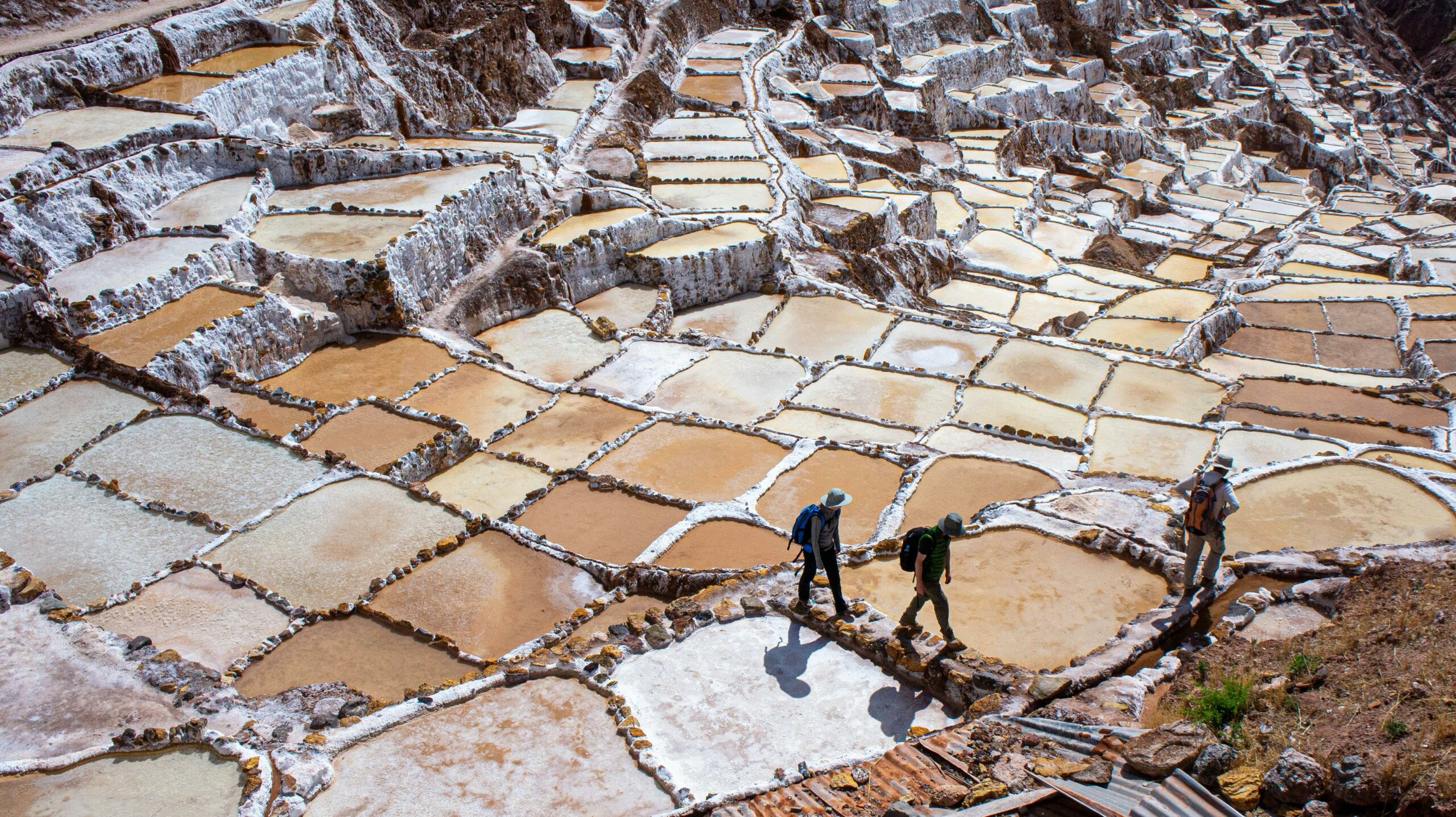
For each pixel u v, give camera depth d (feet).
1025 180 179.22
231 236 84.69
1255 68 323.37
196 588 52.60
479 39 134.41
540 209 106.11
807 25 192.65
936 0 228.02
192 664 44.68
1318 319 111.96
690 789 35.37
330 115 110.22
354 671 47.21
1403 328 107.34
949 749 33.63
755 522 57.06
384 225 89.45
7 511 58.08
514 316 94.58
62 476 61.57
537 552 56.18
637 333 91.09
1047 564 47.34
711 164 129.70
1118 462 67.82
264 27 113.29
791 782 34.32
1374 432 74.43
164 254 81.92
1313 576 43.73
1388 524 51.72
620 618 50.19
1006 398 77.82
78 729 40.37
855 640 41.47
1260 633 39.93
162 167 89.71
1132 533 48.83
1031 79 232.32
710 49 178.70
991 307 123.24
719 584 46.19
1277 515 52.85
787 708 38.96
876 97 177.78
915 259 125.80
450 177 100.22
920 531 38.60
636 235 104.68
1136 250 160.25
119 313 75.36
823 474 62.64
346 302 83.97
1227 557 46.01
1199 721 33.24
